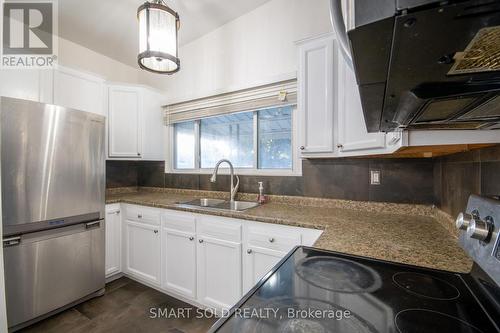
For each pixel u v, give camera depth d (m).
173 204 2.07
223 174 2.49
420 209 1.56
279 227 1.49
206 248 1.81
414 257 0.88
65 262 1.83
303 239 1.41
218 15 2.27
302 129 1.64
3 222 1.51
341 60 1.49
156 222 2.12
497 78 0.38
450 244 1.02
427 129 0.81
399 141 0.89
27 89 1.95
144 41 1.39
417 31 0.25
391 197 1.65
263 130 2.30
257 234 1.57
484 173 0.83
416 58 0.32
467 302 0.60
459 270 0.77
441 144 0.80
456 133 0.78
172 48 1.45
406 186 1.60
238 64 2.33
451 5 0.21
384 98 0.49
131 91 2.66
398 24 0.24
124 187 3.02
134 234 2.29
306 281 0.71
